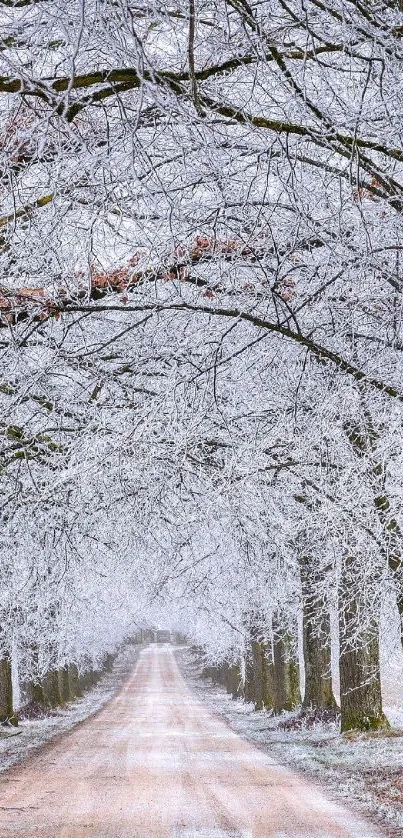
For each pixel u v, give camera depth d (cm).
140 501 1452
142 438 1293
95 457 1316
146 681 8119
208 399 1212
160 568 1856
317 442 1323
